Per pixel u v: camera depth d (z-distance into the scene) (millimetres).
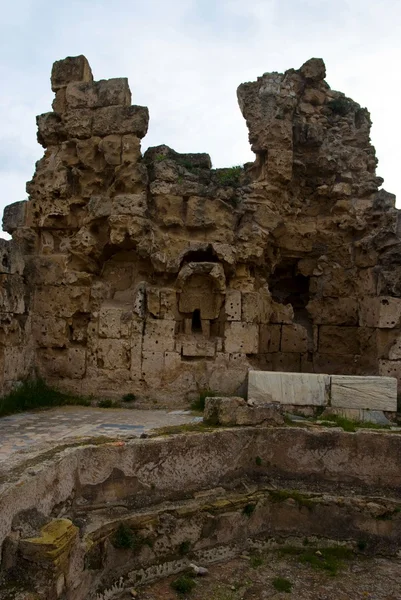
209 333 12180
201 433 8305
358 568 7824
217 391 11531
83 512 7023
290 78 13570
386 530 8320
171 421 9969
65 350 12172
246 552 8109
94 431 9070
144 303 11891
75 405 11555
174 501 7832
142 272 12406
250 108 12977
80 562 6250
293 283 14648
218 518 7922
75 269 12281
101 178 12414
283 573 7586
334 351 13492
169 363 11695
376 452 8727
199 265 11758
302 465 8852
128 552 7102
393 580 7469
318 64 13703
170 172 12359
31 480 5871
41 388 11828
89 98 12469
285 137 12594
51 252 12562
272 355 13234
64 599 5793
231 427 8750
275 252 13414
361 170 13633
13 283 11164
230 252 12000
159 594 6875
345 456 8797
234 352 11797
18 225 12734
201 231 12297
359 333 13102
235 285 12211
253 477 8797
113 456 7414
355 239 13484
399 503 8398
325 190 13484
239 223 12523
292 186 13547
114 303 12234
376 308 12109
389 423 9797
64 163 12547
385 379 9945
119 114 12234
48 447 7125
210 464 8336
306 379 10195
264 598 6879
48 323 12172
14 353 11094
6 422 9742
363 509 8406
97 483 7258
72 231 12578
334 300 13555
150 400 11531
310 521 8477
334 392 10078
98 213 11992
